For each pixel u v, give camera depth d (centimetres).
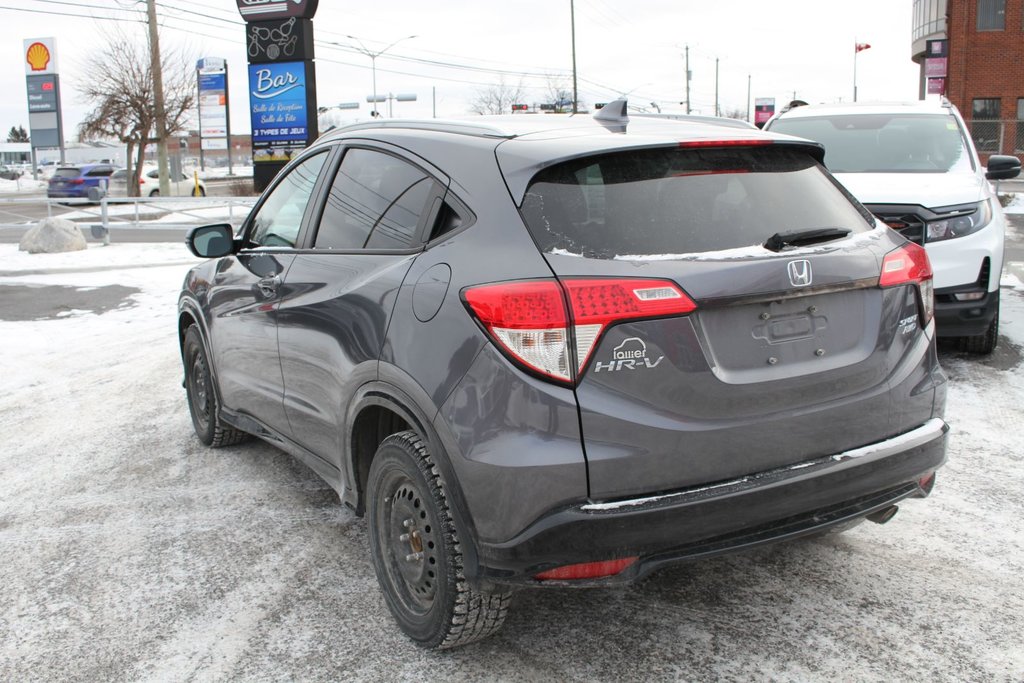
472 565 268
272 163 3070
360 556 385
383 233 330
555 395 248
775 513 268
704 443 259
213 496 459
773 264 269
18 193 4850
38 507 452
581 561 250
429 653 305
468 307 265
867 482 286
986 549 369
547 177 276
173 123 3797
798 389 275
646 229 268
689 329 257
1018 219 1873
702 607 329
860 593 336
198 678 296
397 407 296
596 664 294
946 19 3862
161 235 2200
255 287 419
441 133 329
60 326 959
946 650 296
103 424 598
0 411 638
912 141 739
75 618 340
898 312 301
